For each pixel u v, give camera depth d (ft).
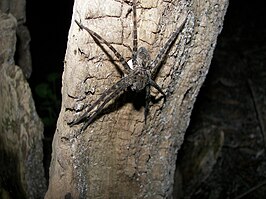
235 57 1.38
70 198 0.59
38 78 1.16
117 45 0.53
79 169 0.59
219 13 0.59
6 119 0.69
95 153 0.59
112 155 0.61
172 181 0.71
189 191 0.87
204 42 0.60
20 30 0.78
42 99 1.04
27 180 0.70
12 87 0.67
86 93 0.54
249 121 1.11
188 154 0.91
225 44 1.47
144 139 0.62
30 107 0.69
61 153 0.57
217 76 1.28
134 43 0.52
